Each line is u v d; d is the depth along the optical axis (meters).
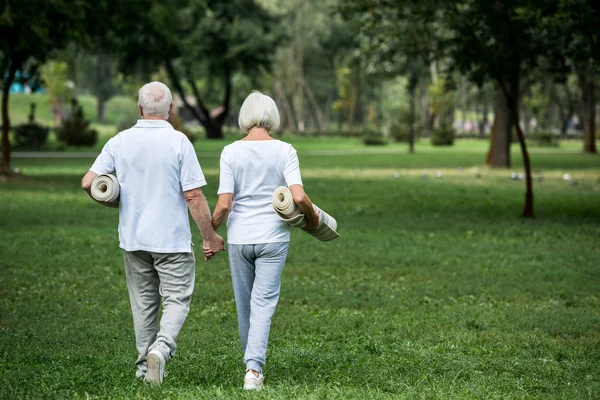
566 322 15.70
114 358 12.27
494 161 70.88
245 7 128.12
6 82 49.72
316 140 161.50
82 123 105.38
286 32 136.00
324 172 65.94
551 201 42.34
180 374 11.36
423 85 178.75
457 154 101.00
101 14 49.06
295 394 10.12
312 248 25.56
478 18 32.31
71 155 84.38
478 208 38.81
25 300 17.44
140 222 10.41
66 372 11.30
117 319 15.54
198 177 10.47
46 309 16.41
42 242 25.73
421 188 50.03
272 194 10.55
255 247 10.52
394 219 33.78
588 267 22.69
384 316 16.22
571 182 53.91
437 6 36.28
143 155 10.43
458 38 33.12
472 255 24.67
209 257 10.76
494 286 19.81
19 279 19.80
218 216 10.45
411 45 37.31
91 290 18.56
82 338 13.82
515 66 33.34
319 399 9.91
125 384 10.61
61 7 43.47
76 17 44.75
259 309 10.53
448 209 38.19
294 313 16.42
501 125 70.50
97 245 25.41
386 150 114.06
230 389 10.37
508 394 10.62
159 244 10.38
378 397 10.13
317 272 21.52
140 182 10.43
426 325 15.31
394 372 11.73
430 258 23.89
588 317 16.23
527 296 18.75
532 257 24.41
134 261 10.63
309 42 172.88
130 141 10.49
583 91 104.81
